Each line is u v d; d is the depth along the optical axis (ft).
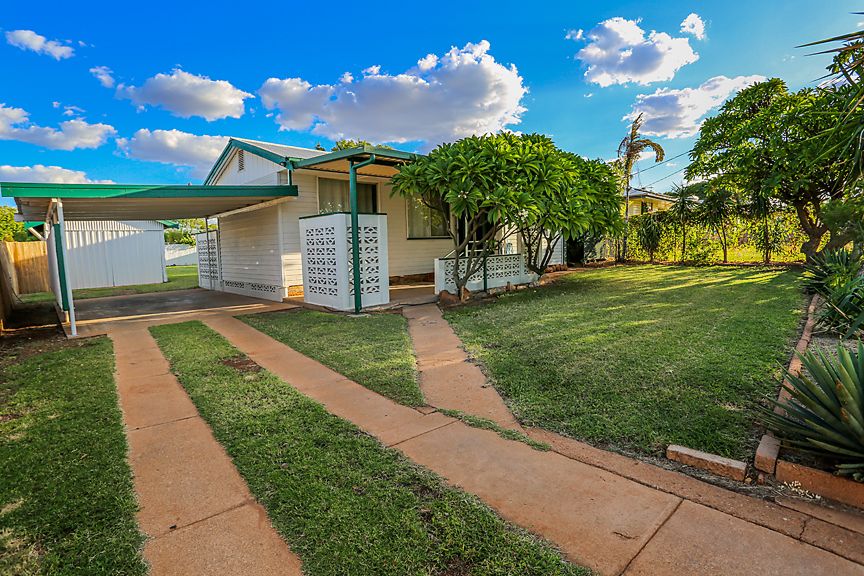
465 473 9.27
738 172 44.29
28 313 35.17
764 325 19.34
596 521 7.61
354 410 12.91
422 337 21.68
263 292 39.73
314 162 31.48
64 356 20.06
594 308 25.61
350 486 8.84
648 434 10.43
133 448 10.79
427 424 11.81
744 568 6.45
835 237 24.61
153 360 19.08
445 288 32.83
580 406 12.23
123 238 59.36
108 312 33.83
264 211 38.14
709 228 50.52
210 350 20.30
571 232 29.99
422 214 44.93
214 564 6.86
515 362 16.28
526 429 11.37
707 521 7.51
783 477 8.48
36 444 11.02
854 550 6.71
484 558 6.82
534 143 33.83
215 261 49.11
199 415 12.81
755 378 13.08
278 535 7.50
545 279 43.37
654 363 14.88
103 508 8.31
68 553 7.14
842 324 17.71
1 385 15.99
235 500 8.57
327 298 30.83
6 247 45.70
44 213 35.09
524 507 8.06
